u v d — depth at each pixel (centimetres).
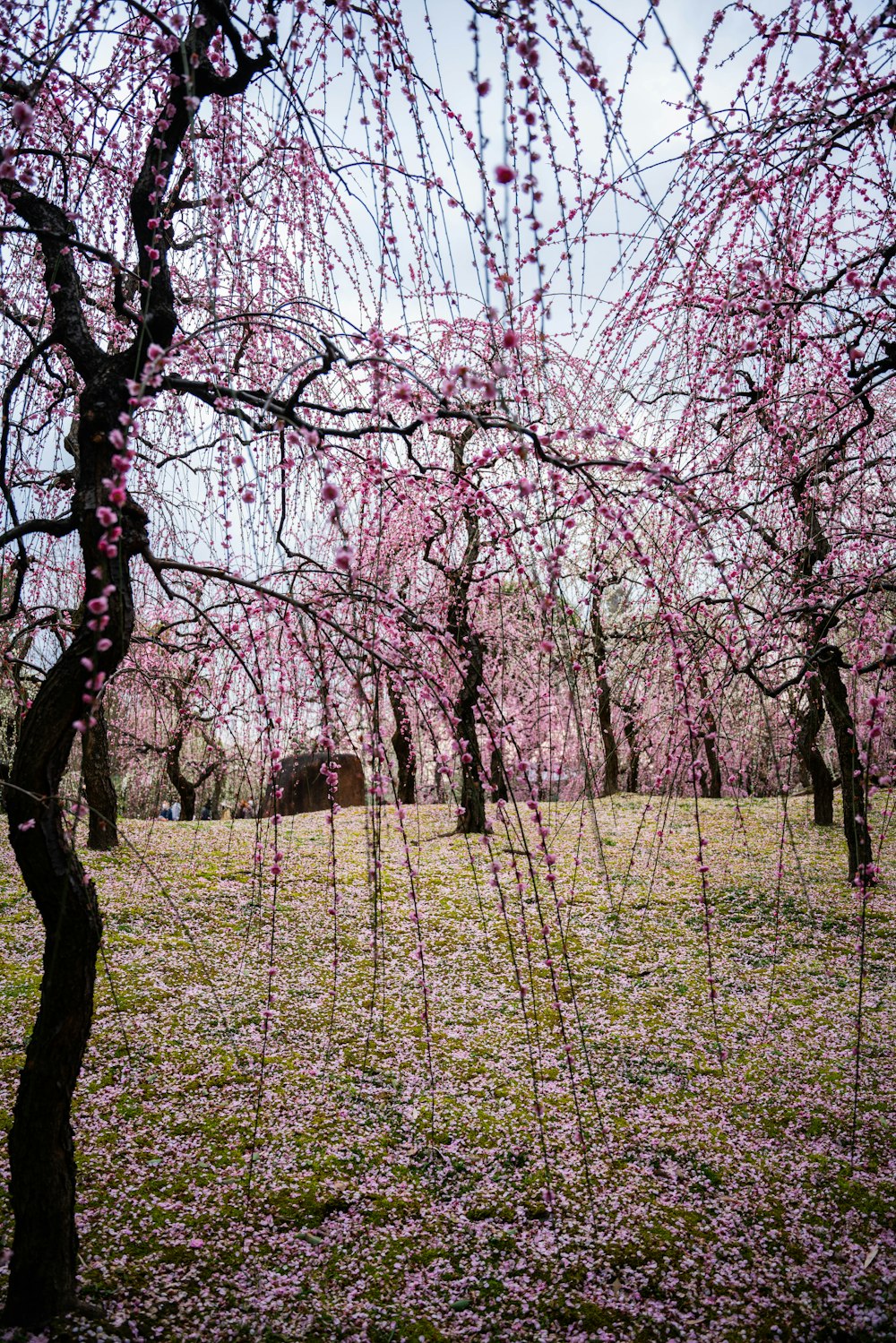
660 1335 294
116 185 429
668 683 568
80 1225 333
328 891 770
